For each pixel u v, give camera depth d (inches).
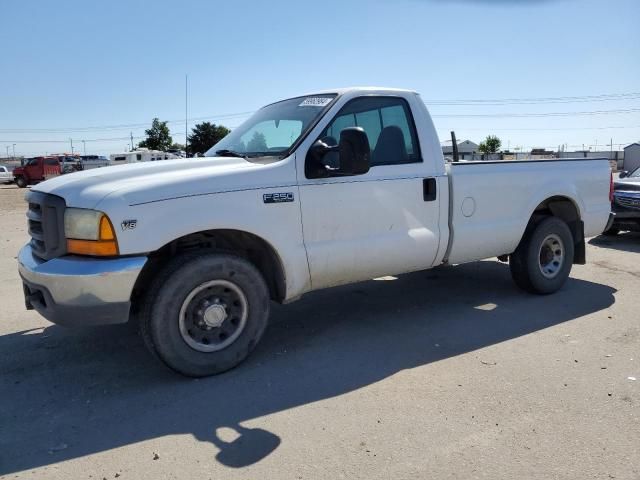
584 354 169.2
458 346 177.9
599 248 367.2
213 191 150.3
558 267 238.7
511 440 119.8
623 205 381.4
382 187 181.0
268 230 158.7
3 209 741.3
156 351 148.2
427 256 195.6
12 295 252.2
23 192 1178.6
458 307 222.1
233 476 108.3
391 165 185.2
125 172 154.2
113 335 193.3
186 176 149.9
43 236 149.5
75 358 172.9
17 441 123.0
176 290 146.7
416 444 118.8
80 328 201.8
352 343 182.1
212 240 165.0
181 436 124.0
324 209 169.6
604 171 254.4
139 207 140.1
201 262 149.1
